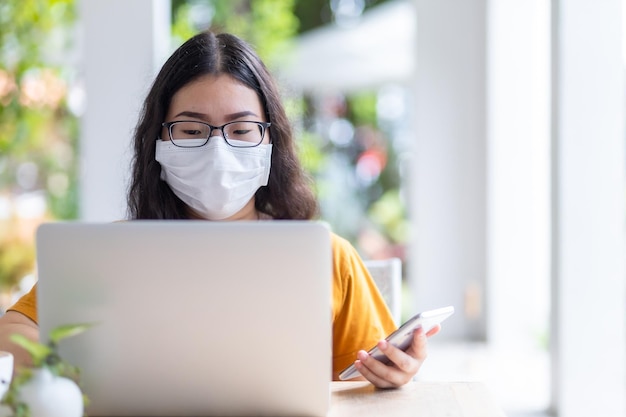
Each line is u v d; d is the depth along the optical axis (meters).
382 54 5.54
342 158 7.71
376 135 7.79
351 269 1.74
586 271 2.98
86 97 3.46
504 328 4.43
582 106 2.94
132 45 3.43
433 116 4.47
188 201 1.71
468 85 4.45
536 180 4.40
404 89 7.75
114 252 1.25
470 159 4.47
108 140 3.45
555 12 2.96
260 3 6.77
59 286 1.26
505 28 4.35
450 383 1.54
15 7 4.79
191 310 1.25
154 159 1.79
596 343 3.00
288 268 1.24
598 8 2.92
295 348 1.26
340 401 1.42
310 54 5.68
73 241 1.25
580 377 3.01
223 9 7.25
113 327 1.26
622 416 2.98
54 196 5.68
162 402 1.28
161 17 3.56
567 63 2.93
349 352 1.71
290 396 1.27
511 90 4.37
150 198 1.82
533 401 3.33
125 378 1.27
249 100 1.72
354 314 1.72
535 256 4.41
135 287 1.25
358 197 7.48
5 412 1.13
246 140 1.70
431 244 4.50
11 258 5.27
